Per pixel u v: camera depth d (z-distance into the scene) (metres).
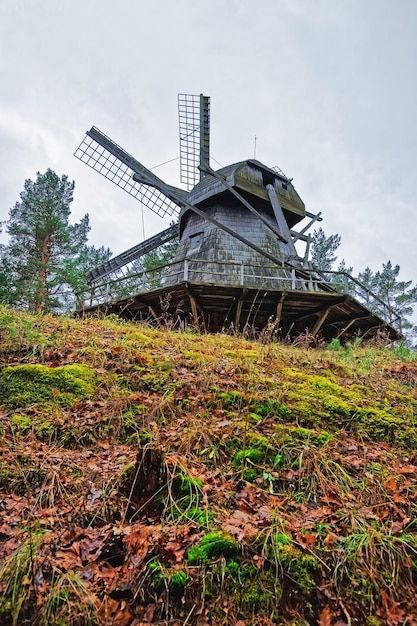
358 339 9.66
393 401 4.58
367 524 2.51
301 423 3.80
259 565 2.22
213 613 2.04
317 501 2.80
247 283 13.09
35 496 2.70
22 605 1.97
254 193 14.58
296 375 4.88
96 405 3.73
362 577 2.22
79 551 2.28
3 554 2.22
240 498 2.76
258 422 3.68
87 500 2.68
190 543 2.33
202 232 14.48
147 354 4.85
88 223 28.30
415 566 2.32
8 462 2.91
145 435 3.37
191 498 2.65
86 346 4.85
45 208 23.30
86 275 19.58
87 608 1.98
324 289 15.01
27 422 3.37
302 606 2.10
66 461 3.03
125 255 18.42
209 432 3.40
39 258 22.05
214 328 12.30
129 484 2.72
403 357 7.41
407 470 3.22
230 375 4.62
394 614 2.09
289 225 17.38
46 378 3.89
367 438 3.72
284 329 12.99
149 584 2.12
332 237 34.25
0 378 3.84
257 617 2.04
